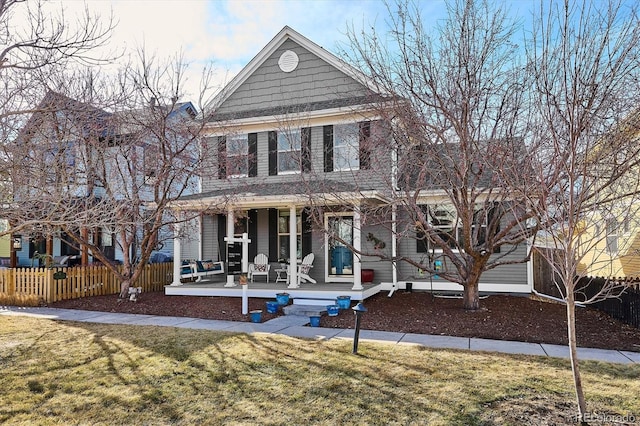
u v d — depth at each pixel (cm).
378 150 1017
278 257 1483
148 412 466
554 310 1030
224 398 499
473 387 518
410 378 552
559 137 500
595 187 552
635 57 557
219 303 1188
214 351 686
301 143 1274
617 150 507
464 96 756
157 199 1170
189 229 1452
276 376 567
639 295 855
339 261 1426
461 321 902
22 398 505
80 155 933
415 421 432
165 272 1570
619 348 715
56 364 630
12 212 660
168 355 666
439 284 1357
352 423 430
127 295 1254
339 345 720
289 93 1505
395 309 1057
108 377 572
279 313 1070
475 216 1206
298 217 1472
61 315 1048
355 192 1081
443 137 804
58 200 642
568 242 433
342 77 1445
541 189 475
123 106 1055
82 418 453
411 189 1029
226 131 1453
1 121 706
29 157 709
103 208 842
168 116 1227
